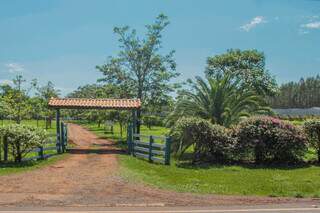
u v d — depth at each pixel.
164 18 33.31
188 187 11.99
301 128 17.62
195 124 18.09
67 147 27.08
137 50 32.84
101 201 9.70
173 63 33.47
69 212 8.37
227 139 18.03
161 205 9.27
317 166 16.39
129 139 23.56
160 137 18.95
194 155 18.55
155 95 32.66
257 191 11.55
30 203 9.34
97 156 22.11
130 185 12.23
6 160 17.73
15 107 38.34
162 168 16.59
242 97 21.77
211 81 21.98
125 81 33.06
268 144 17.38
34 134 18.06
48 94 51.31
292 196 10.77
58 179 13.43
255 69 57.62
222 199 10.09
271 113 22.08
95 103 24.98
